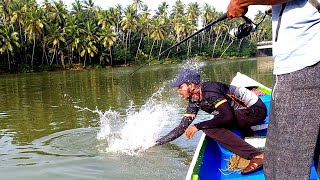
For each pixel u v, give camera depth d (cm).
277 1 174
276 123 184
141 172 463
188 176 287
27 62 4612
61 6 4997
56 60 4859
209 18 6294
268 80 2039
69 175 467
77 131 715
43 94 1639
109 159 522
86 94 1585
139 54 5519
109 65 5309
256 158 337
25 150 596
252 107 408
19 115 998
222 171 349
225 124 374
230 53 5969
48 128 775
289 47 177
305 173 178
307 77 172
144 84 2009
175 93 1403
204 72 2864
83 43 4806
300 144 175
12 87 2141
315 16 173
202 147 361
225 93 406
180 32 5769
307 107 173
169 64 4847
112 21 5425
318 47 171
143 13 5694
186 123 464
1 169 500
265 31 5997
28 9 4628
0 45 4091
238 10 189
